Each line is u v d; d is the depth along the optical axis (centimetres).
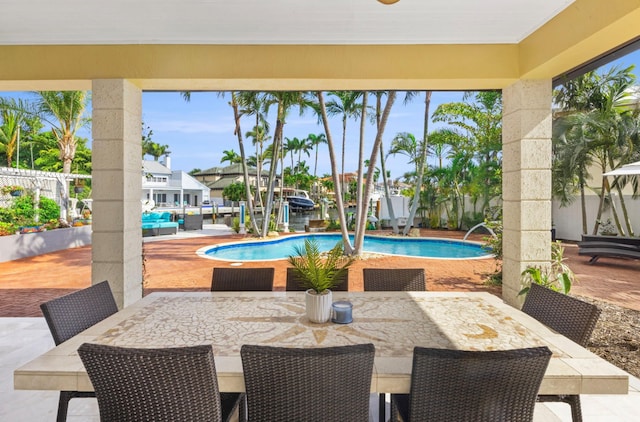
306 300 205
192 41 400
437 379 138
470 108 1502
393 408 190
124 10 333
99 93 401
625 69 937
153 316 214
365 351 136
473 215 1516
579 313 200
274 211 1788
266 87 441
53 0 315
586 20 300
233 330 192
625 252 747
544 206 407
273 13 340
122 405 139
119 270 401
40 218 1191
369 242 1303
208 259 856
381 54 404
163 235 1350
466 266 772
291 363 135
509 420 140
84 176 1441
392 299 251
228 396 195
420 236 1373
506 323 204
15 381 148
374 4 324
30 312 474
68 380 147
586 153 996
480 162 1499
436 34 383
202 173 4806
